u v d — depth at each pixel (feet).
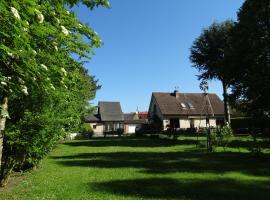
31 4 12.28
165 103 220.43
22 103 37.24
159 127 208.64
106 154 77.41
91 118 252.21
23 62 14.66
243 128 152.76
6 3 11.66
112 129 254.68
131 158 67.51
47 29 13.37
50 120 39.42
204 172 47.29
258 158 61.93
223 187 37.24
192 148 87.97
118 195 33.50
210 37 155.53
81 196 33.06
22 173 47.88
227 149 81.82
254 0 94.12
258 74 82.33
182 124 214.48
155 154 74.74
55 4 17.02
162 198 32.32
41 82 16.74
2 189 37.11
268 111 76.33
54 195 33.55
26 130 38.29
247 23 96.07
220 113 220.23
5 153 38.40
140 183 39.88
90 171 49.96
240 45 98.27
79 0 20.99
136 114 314.35
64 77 17.99
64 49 19.45
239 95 102.68
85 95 94.17
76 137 172.76
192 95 231.71
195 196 33.09
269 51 89.51
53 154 79.10
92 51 19.89
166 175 45.24
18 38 12.63
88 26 19.29
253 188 36.60
